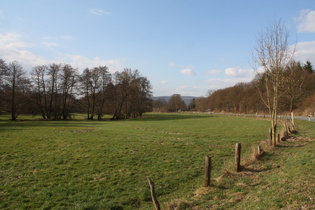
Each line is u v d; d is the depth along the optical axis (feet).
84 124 162.91
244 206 23.29
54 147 62.28
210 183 32.04
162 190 32.09
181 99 506.07
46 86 224.74
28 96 209.97
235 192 28.35
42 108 223.10
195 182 35.09
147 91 262.06
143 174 39.17
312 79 200.44
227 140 75.31
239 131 104.22
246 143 68.44
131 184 34.47
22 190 31.68
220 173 38.63
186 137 84.02
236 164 37.32
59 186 33.24
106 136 87.35
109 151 57.21
